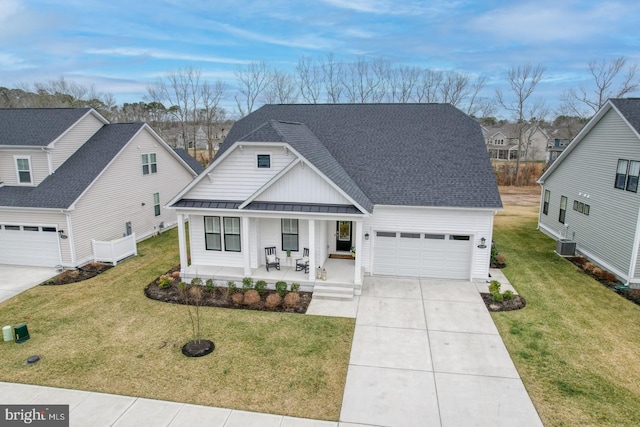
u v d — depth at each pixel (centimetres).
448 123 1995
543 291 1566
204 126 7562
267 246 1702
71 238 1767
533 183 4847
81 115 2091
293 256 1691
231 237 1692
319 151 1747
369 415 891
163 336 1224
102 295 1523
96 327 1279
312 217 1511
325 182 1507
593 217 1900
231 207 1568
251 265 1677
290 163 1500
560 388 980
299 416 888
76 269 1794
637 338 1213
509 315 1366
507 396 953
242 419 877
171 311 1395
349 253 1859
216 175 1590
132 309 1407
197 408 909
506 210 3275
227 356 1119
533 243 2256
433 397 952
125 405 918
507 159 7525
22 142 1877
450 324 1305
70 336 1221
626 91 4819
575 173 2092
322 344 1184
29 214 1775
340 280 1554
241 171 1572
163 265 1861
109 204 2028
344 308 1422
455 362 1093
